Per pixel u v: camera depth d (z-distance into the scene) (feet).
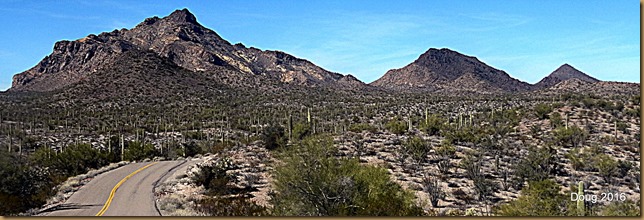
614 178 112.16
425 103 355.97
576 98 263.90
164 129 300.81
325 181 61.21
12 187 76.64
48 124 294.46
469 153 132.77
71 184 105.50
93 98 410.72
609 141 168.86
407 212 62.28
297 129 152.97
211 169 103.50
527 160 115.96
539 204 66.95
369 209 61.00
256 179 105.19
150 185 105.81
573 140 165.48
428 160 130.31
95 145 229.86
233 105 412.57
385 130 195.62
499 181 106.22
